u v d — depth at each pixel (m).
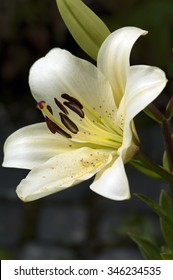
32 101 2.01
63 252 1.48
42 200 1.63
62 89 0.72
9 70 2.05
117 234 1.49
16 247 1.51
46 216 1.58
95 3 1.84
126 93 0.63
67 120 0.71
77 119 0.72
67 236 1.52
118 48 0.67
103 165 0.67
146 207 1.55
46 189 0.68
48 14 2.00
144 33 0.66
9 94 2.04
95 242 1.49
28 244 1.51
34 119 1.94
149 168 0.69
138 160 0.71
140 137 1.75
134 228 1.49
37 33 2.02
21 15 2.02
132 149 0.65
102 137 0.72
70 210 1.59
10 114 1.96
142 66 0.62
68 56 0.72
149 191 1.58
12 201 1.63
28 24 2.03
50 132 0.73
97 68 0.70
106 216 1.55
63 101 0.72
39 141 0.73
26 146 0.73
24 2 2.01
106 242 1.48
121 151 0.63
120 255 1.44
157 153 1.70
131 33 0.67
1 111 1.97
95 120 0.71
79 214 1.57
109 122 0.71
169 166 0.70
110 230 1.51
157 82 0.61
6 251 1.49
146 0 1.75
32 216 1.59
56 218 1.57
